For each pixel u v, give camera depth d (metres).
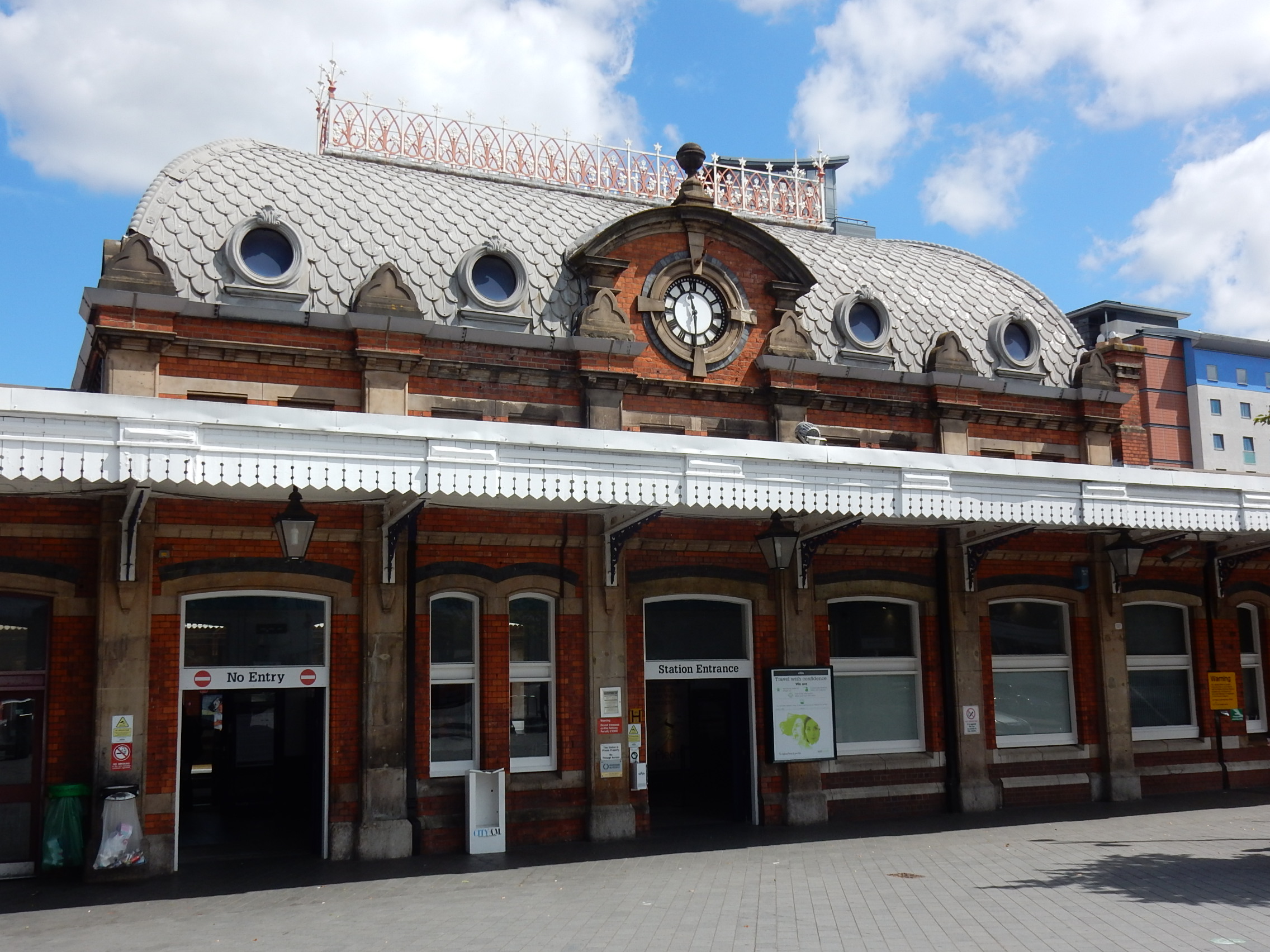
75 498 13.98
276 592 14.98
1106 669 19.95
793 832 16.50
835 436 18.83
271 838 16.28
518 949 9.73
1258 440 54.16
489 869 13.89
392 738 14.96
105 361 14.56
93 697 13.76
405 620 15.34
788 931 10.22
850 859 14.20
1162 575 21.17
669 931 10.30
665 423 17.66
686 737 19.52
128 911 11.67
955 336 19.88
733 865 13.91
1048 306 22.42
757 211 23.64
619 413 17.12
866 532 18.53
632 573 16.91
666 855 14.72
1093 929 10.05
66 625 13.87
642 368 17.73
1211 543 21.59
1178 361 53.84
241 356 15.13
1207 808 18.52
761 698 17.50
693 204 18.05
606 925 10.66
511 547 16.22
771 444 14.52
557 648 16.42
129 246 14.62
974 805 18.38
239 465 11.83
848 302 19.62
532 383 16.83
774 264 18.83
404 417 12.62
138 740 13.70
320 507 15.09
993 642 19.69
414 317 15.85
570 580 16.52
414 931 10.55
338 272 16.27
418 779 15.24
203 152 17.02
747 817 17.47
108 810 13.29
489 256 17.33
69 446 11.15
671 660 17.27
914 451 19.55
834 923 10.53
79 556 14.02
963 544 18.95
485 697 15.79
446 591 15.83
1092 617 20.20
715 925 10.55
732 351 18.27
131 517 13.68
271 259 16.06
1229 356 54.66
